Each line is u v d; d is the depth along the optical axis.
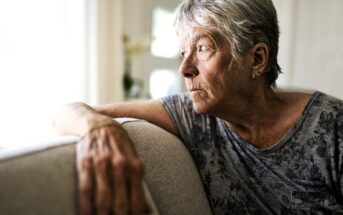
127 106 1.04
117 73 2.52
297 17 3.06
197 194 0.95
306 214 0.91
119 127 0.74
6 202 0.54
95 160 0.63
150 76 3.20
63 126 0.82
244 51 0.85
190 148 1.02
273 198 0.94
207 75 0.85
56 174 0.62
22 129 1.90
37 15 1.94
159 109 1.04
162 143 0.92
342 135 0.86
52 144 0.68
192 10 0.87
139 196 0.63
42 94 1.98
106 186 0.61
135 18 2.96
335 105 0.91
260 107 0.92
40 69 1.97
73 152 0.68
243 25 0.83
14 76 1.86
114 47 2.49
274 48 0.91
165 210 0.84
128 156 0.66
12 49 1.84
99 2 2.32
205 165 1.00
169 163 0.90
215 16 0.83
